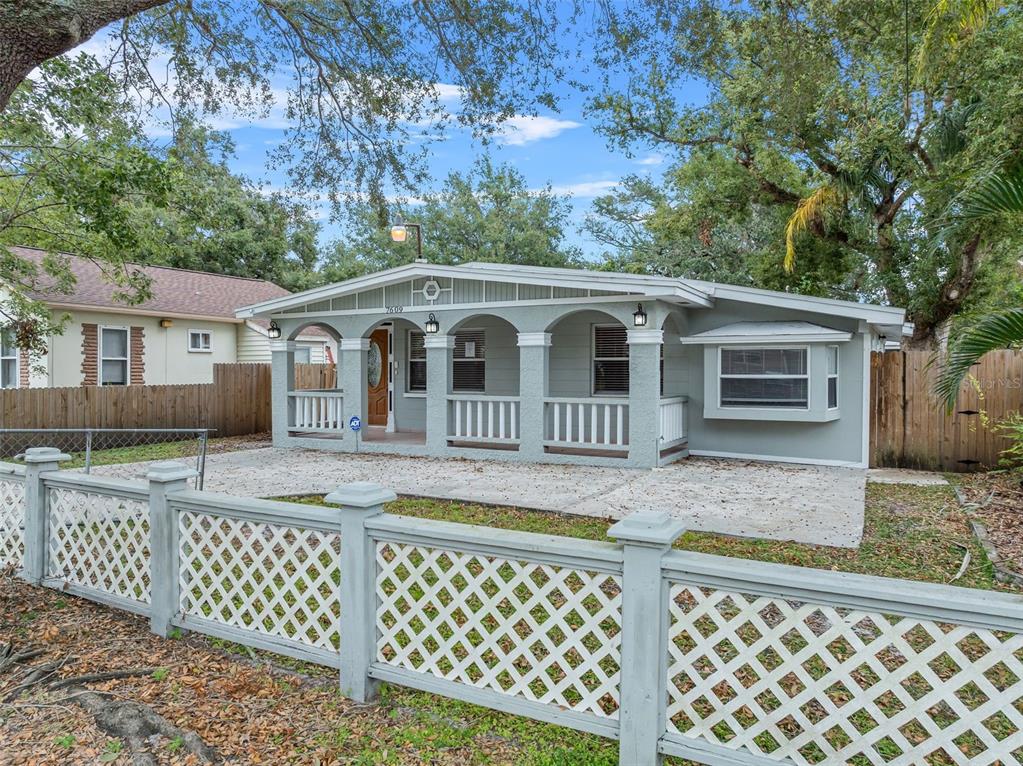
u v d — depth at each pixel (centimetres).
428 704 319
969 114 1073
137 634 398
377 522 316
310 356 1970
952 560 531
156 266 1844
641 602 250
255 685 335
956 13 801
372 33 680
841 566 515
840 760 229
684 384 1103
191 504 383
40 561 471
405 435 1292
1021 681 201
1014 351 920
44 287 1330
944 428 957
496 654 296
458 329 1237
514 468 984
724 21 679
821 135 1298
